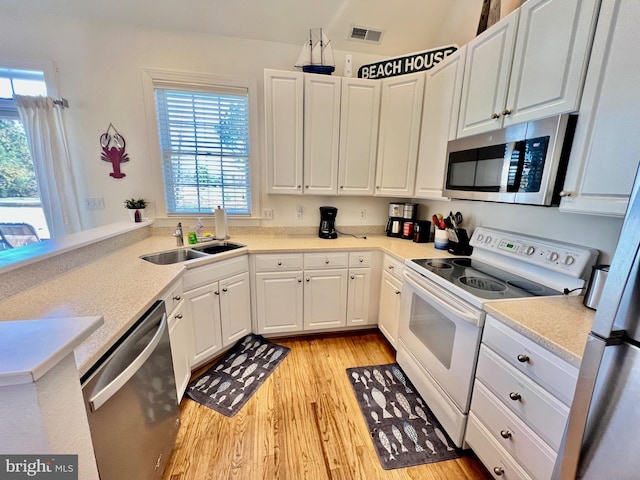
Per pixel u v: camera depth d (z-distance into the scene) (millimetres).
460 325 1340
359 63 2549
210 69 2311
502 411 1121
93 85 2186
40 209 2387
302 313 2344
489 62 1502
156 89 2277
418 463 1347
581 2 1031
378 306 2465
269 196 2633
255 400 1707
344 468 1312
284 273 2242
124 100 2246
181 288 1629
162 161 2408
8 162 2264
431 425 1560
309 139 2287
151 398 1088
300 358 2141
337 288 2348
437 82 1993
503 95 1418
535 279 1457
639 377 533
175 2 2047
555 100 1152
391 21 2330
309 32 2330
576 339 901
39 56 2082
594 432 613
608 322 568
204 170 2498
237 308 2154
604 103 974
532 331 958
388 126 2336
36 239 2439
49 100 2088
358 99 2297
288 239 2529
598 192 1009
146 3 2035
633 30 878
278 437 1461
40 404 526
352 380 1907
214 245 2352
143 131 2316
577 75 1058
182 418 1563
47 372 536
